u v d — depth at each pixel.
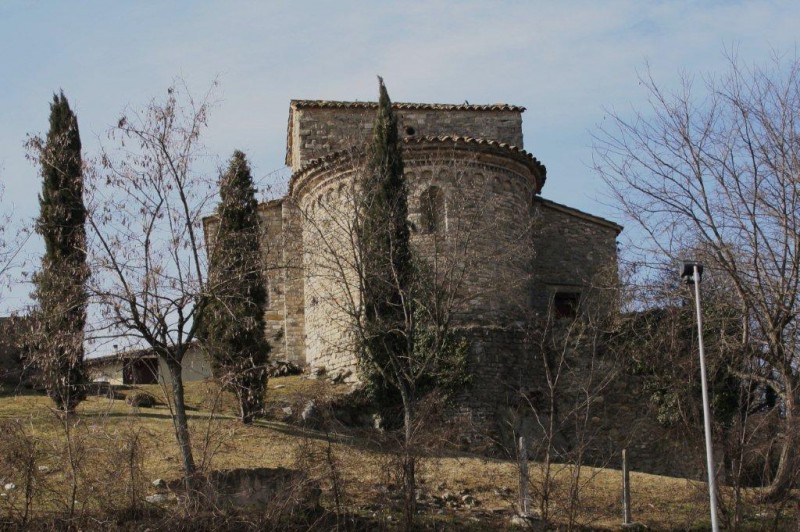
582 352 28.88
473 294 27.58
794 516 21.94
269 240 26.09
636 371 28.83
